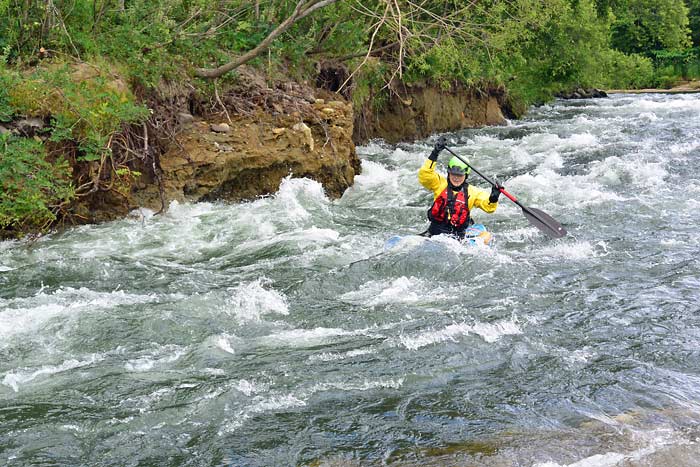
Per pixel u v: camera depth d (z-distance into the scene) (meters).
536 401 5.50
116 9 11.59
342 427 5.15
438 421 5.22
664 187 12.31
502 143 18.33
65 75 9.68
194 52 12.23
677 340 6.52
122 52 11.02
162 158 10.76
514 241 9.52
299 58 14.27
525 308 7.21
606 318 6.97
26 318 6.83
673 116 22.09
